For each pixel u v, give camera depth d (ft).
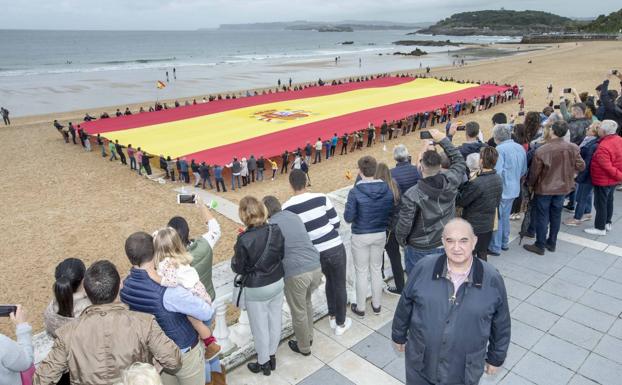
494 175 18.74
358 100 130.72
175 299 10.55
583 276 20.51
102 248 52.37
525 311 17.98
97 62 397.80
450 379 10.53
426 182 15.58
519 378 14.52
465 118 126.41
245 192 71.10
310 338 16.24
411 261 17.20
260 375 15.24
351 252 18.38
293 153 84.99
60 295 11.28
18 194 71.10
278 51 573.74
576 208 25.76
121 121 104.17
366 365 15.55
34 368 11.29
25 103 169.17
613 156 22.82
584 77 194.90
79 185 75.05
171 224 13.44
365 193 16.52
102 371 9.00
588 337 16.43
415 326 10.75
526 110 135.13
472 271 10.14
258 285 14.03
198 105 120.67
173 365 9.73
